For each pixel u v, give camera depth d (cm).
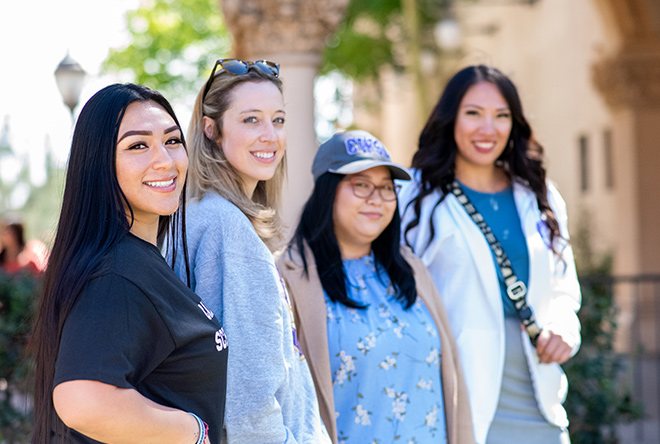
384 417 267
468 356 305
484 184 332
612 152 1210
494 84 324
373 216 283
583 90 1271
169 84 1655
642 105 1152
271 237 229
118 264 165
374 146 291
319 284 275
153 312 166
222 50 1678
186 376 173
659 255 1146
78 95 1002
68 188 173
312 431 221
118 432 156
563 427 315
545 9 1391
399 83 1734
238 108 226
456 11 1606
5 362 523
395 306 284
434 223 321
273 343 201
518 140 330
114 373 156
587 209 1290
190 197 221
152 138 175
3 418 526
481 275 310
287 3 734
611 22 1150
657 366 990
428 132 330
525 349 311
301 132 752
